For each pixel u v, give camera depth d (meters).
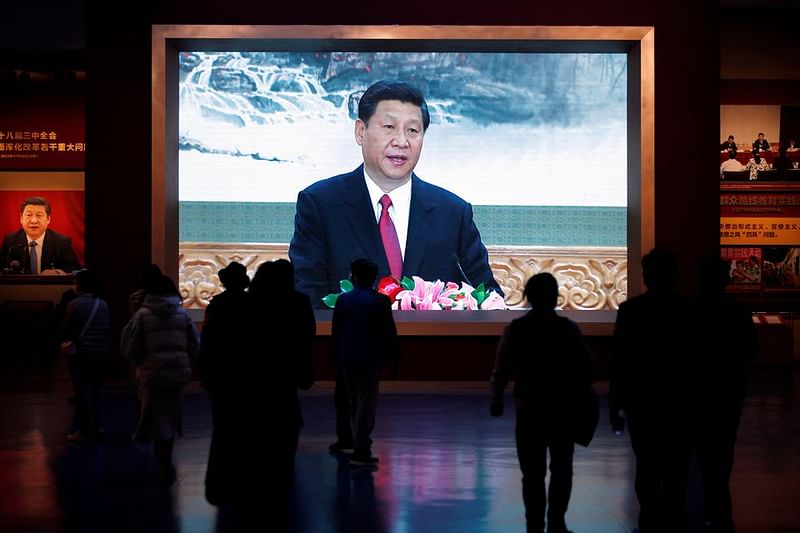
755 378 15.27
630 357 5.36
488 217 13.95
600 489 7.18
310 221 13.83
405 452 8.58
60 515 6.38
